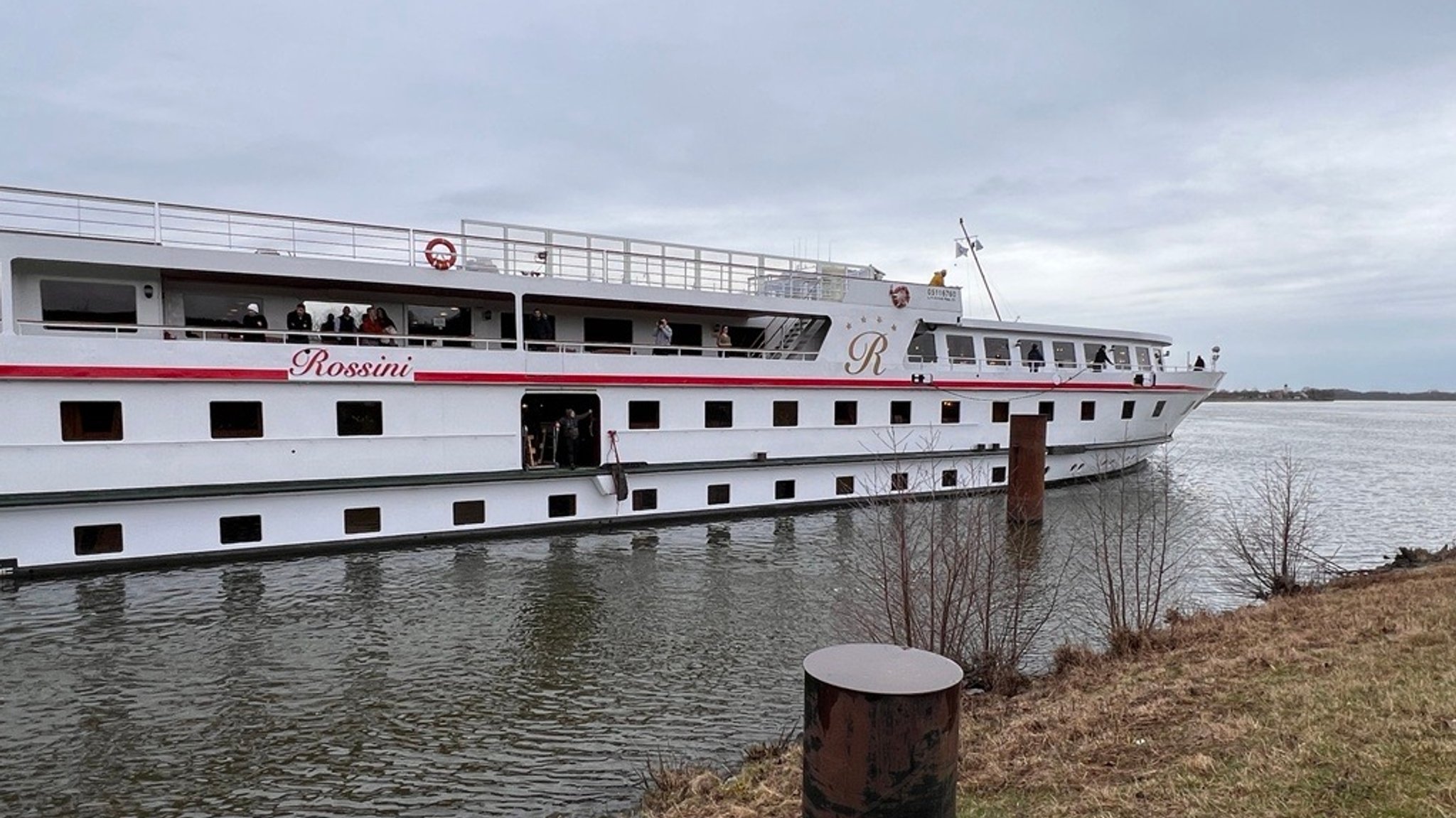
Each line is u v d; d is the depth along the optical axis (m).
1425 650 8.36
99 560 16.91
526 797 8.60
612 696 11.32
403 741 9.87
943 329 28.69
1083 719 7.94
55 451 16.38
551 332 24.33
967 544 13.06
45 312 17.80
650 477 22.98
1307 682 7.89
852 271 28.11
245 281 19.69
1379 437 82.31
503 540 20.84
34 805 8.35
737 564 18.73
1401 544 24.27
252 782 8.86
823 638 13.79
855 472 26.09
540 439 24.28
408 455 19.91
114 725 10.22
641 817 7.89
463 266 21.55
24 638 13.26
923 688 4.12
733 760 9.43
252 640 13.36
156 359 17.11
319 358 18.75
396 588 16.41
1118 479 33.91
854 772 4.14
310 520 18.88
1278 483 32.19
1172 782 5.91
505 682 11.80
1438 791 5.18
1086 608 15.68
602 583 17.06
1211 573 19.06
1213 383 35.44
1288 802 5.36
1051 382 30.00
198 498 17.64
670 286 24.88
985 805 6.21
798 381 24.91
